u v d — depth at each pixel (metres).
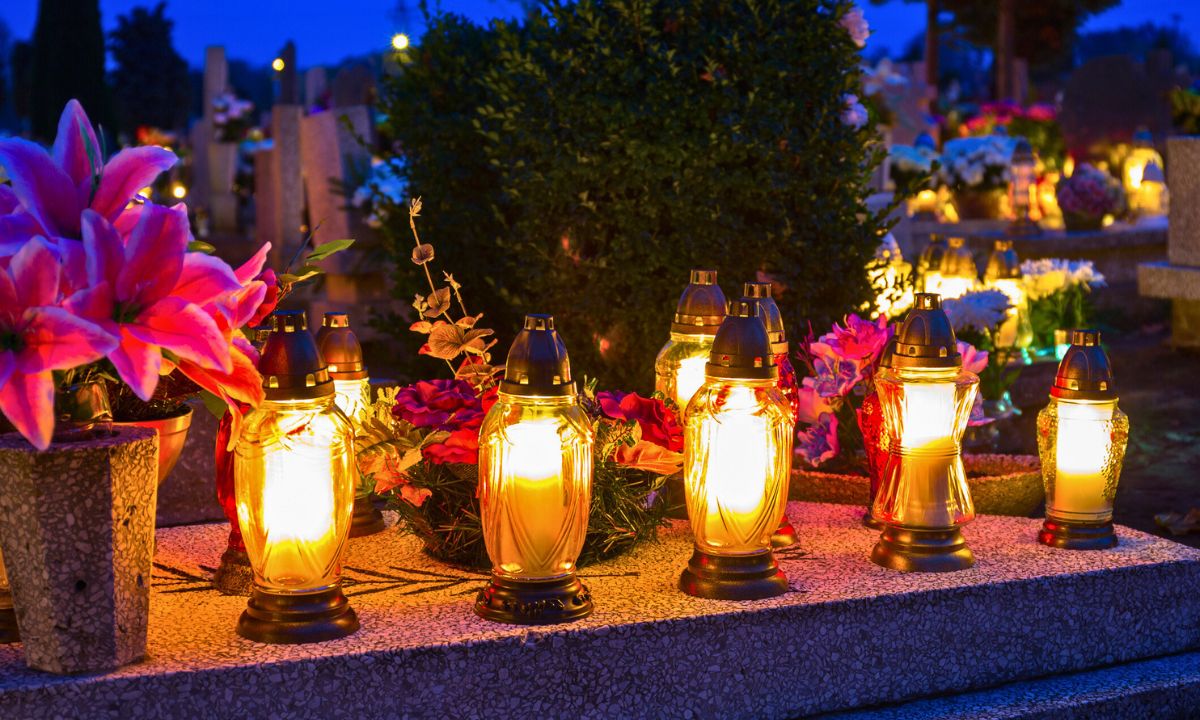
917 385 3.04
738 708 2.76
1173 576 3.18
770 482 2.80
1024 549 3.28
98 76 30.23
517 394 2.59
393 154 6.30
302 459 2.52
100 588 2.38
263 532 2.54
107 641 2.40
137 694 2.38
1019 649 3.02
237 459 2.55
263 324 3.23
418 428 3.15
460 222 5.80
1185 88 20.12
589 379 4.77
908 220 11.20
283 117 11.71
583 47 4.66
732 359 2.77
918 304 3.08
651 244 4.63
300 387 2.50
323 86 18.17
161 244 2.23
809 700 2.82
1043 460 3.35
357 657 2.48
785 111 4.60
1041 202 14.42
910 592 2.90
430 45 6.08
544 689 2.61
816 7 4.68
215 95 21.03
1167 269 9.22
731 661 2.74
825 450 4.03
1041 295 7.89
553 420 2.61
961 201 13.97
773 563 2.90
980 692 2.97
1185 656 3.19
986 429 5.07
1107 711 2.93
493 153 5.02
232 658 2.46
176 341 2.20
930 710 2.86
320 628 2.57
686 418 2.87
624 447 3.09
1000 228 12.84
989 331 5.91
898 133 16.98
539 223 4.82
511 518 2.64
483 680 2.57
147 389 2.17
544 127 4.72
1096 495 3.27
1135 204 14.73
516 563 2.67
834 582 2.97
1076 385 3.25
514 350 2.62
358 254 9.53
